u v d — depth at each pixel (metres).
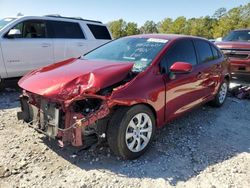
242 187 3.53
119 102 3.69
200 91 5.45
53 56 8.26
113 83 3.79
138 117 3.97
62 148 4.22
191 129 5.25
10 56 7.37
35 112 4.08
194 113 6.16
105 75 3.79
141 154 4.11
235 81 9.16
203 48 5.76
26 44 7.63
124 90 3.78
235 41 9.54
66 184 3.42
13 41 7.40
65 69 4.29
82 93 3.53
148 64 4.34
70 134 3.60
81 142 3.58
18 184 3.40
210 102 6.52
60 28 8.51
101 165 3.84
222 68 6.39
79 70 4.12
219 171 3.86
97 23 9.62
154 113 4.25
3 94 7.32
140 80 4.04
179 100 4.76
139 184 3.48
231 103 7.14
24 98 4.28
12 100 6.75
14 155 3.99
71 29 8.80
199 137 4.93
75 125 3.52
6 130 4.81
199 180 3.64
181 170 3.83
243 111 6.59
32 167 3.74
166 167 3.88
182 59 4.95
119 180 3.54
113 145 3.83
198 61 5.42
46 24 8.19
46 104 3.84
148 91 4.04
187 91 4.95
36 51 7.86
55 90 3.69
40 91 3.79
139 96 3.89
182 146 4.53
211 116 6.05
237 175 3.78
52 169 3.71
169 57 4.65
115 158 4.02
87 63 4.55
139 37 5.31
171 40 4.95
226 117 6.07
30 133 4.70
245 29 10.32
